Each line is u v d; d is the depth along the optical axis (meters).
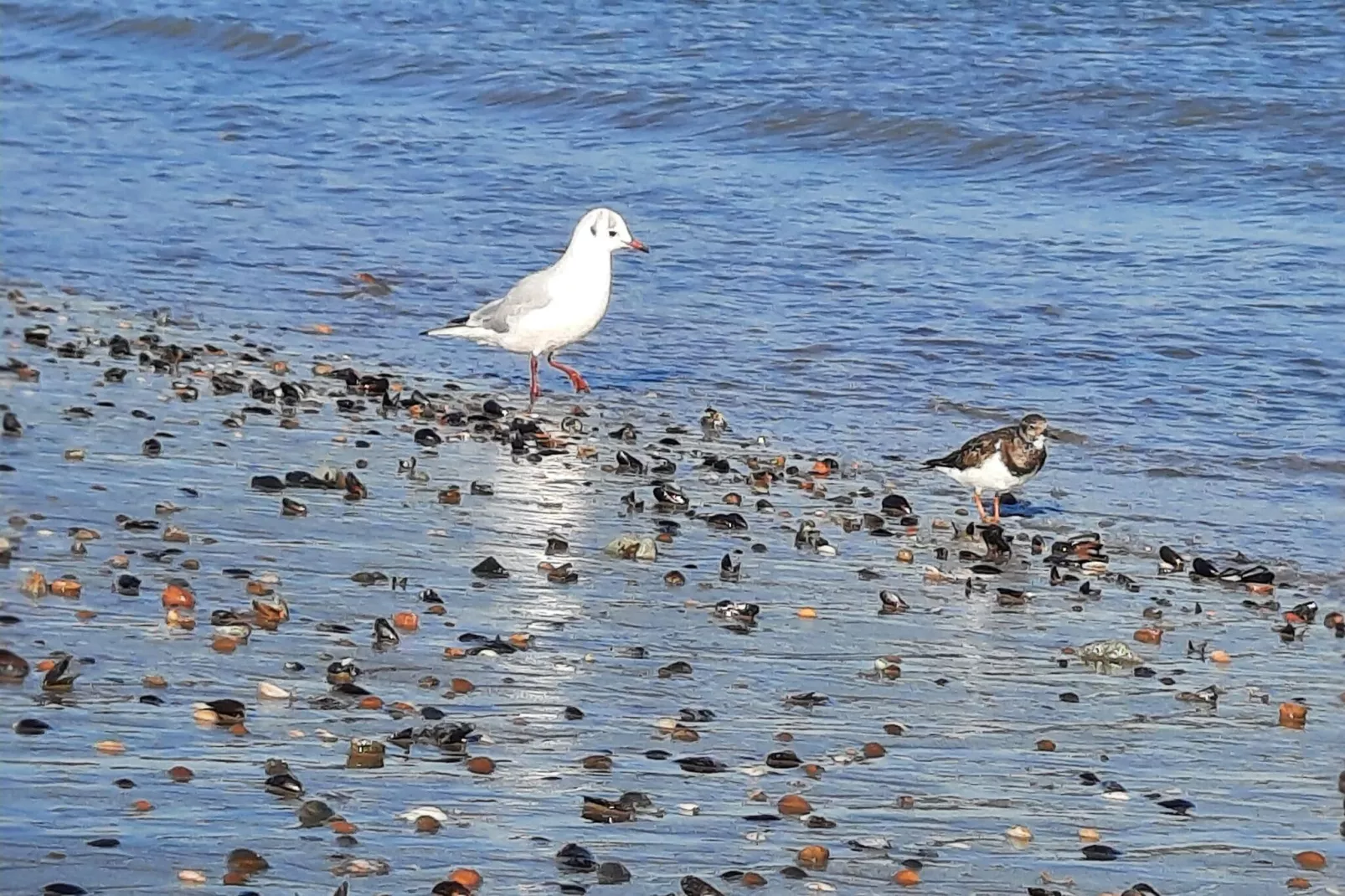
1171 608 13.62
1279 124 31.02
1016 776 10.20
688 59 36.50
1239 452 17.66
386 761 9.80
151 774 9.41
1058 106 32.19
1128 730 11.02
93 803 9.02
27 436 16.28
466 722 10.45
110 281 23.69
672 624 12.57
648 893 8.45
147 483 15.05
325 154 31.62
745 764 10.14
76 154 31.58
